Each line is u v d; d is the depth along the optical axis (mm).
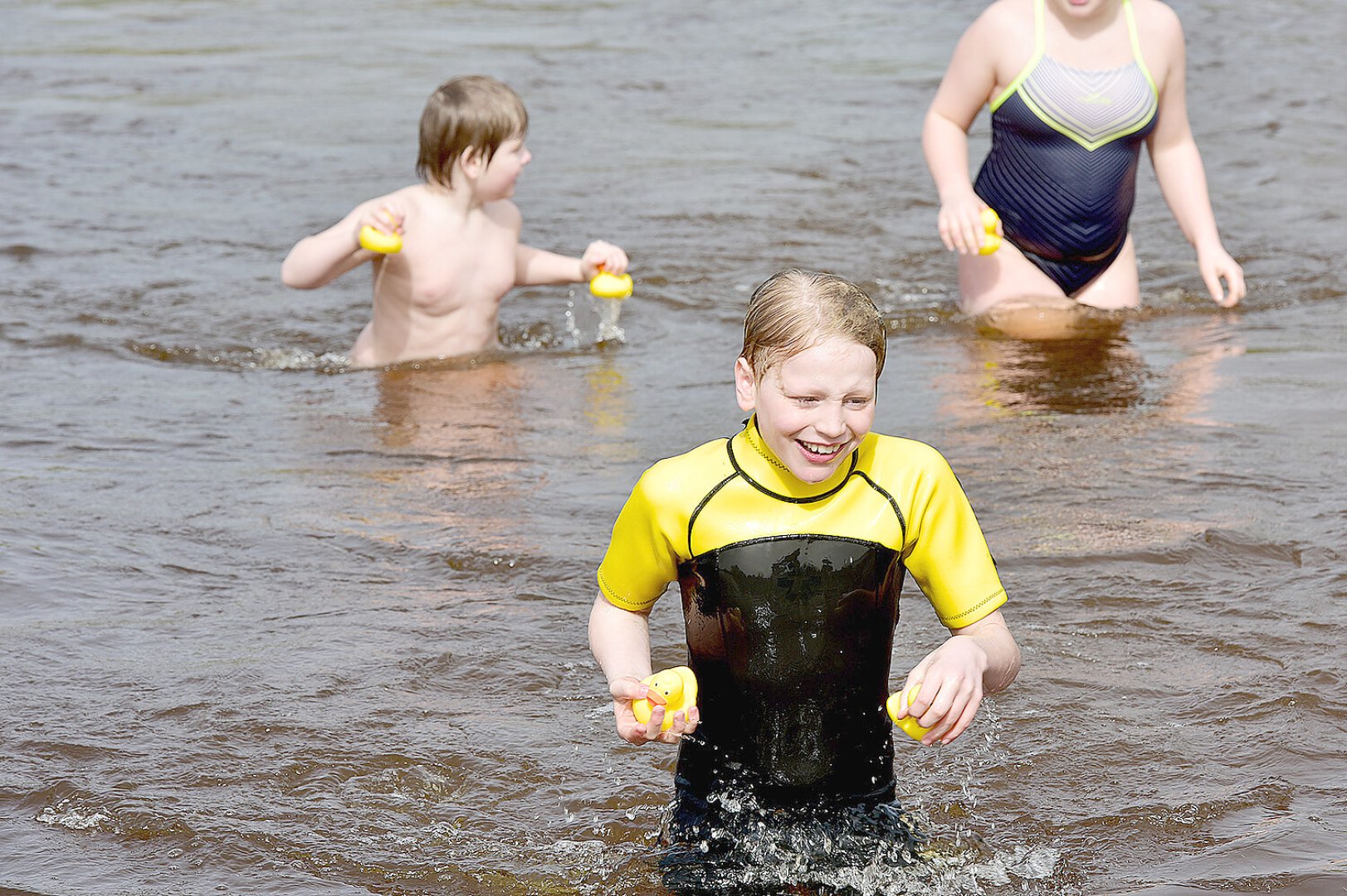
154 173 26656
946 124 18906
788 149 28328
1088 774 8289
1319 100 31312
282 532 12172
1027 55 18219
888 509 7469
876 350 7094
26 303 19469
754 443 7484
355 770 8438
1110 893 7090
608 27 41281
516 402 16000
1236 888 7074
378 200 17750
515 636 10266
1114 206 18562
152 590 11016
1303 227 22797
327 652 9977
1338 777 8195
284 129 30047
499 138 17594
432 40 39375
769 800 7645
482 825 7875
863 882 7207
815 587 7445
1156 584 10859
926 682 6906
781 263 21609
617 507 12734
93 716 9016
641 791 8227
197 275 21062
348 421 15328
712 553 7484
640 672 7418
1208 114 30172
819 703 7574
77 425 15016
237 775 8352
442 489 13242
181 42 39500
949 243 18172
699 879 7273
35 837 7707
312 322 19375
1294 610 10375
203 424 15195
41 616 10484
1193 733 8727
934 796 8062
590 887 7270
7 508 12586
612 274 18094
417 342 17969
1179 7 42094
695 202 24703
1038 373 16438
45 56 37594
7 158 27578
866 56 37188
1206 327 18203
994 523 12070
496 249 18156
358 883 7316
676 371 17172
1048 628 10172
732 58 37094
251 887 7262
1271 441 13969
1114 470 13242
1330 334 17781
